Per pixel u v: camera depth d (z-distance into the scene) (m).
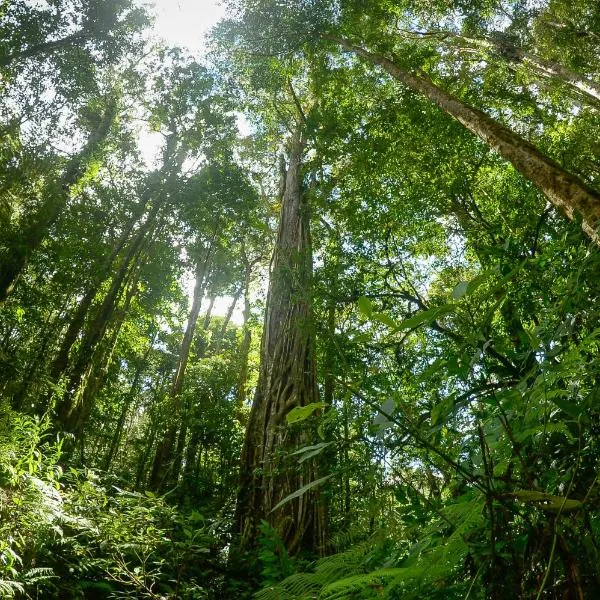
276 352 8.91
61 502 3.55
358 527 1.12
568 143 8.92
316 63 11.60
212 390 13.16
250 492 7.34
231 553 5.43
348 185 9.67
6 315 11.14
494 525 0.69
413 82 8.25
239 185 13.40
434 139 9.09
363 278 6.69
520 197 7.68
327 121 9.61
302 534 6.06
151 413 13.34
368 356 2.67
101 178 14.42
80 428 10.67
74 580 3.47
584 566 0.63
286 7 10.89
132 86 13.91
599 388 0.68
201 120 13.66
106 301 11.80
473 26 10.91
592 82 8.22
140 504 4.04
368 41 10.16
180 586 3.76
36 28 11.72
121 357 17.03
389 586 0.69
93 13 12.30
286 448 5.25
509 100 10.29
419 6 11.17
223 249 17.28
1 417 4.26
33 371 9.45
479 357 0.79
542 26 10.72
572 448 0.77
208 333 19.69
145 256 13.60
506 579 0.66
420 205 8.51
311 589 0.87
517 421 0.81
